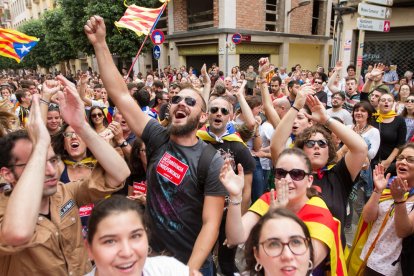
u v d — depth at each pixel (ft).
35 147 5.34
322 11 67.51
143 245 4.77
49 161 6.12
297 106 9.33
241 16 54.65
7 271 6.03
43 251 6.06
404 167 9.02
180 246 7.35
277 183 6.93
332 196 8.50
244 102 14.46
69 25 56.13
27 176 5.01
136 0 50.24
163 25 70.74
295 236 5.22
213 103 11.69
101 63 7.85
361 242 9.53
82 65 106.83
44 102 7.25
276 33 58.90
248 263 5.72
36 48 95.35
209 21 59.77
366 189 14.80
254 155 15.01
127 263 4.62
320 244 6.30
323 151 8.64
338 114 18.44
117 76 7.95
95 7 49.70
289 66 64.23
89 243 4.79
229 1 52.65
